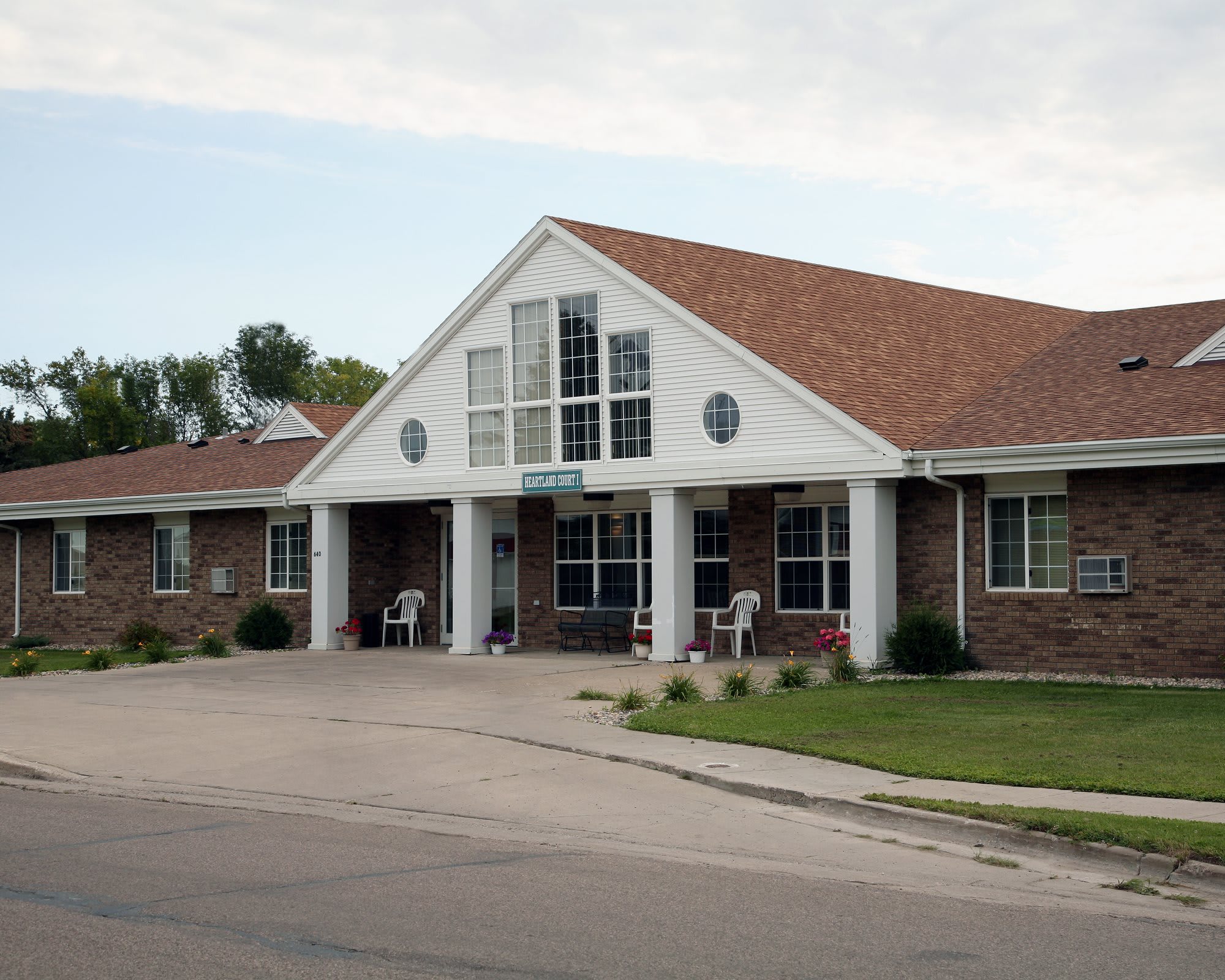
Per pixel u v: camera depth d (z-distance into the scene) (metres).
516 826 10.63
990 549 20.47
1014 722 14.72
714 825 10.52
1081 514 19.33
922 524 20.97
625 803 11.41
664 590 22.92
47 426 73.31
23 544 34.75
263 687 20.61
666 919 7.73
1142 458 18.22
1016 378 23.44
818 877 8.82
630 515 25.73
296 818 11.06
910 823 10.25
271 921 7.68
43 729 16.31
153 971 6.75
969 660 20.38
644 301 23.08
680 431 22.61
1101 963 6.88
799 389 21.14
